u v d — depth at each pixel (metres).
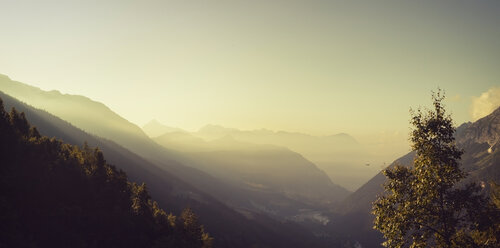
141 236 82.06
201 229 112.38
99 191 88.44
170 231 95.00
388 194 23.73
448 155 21.05
